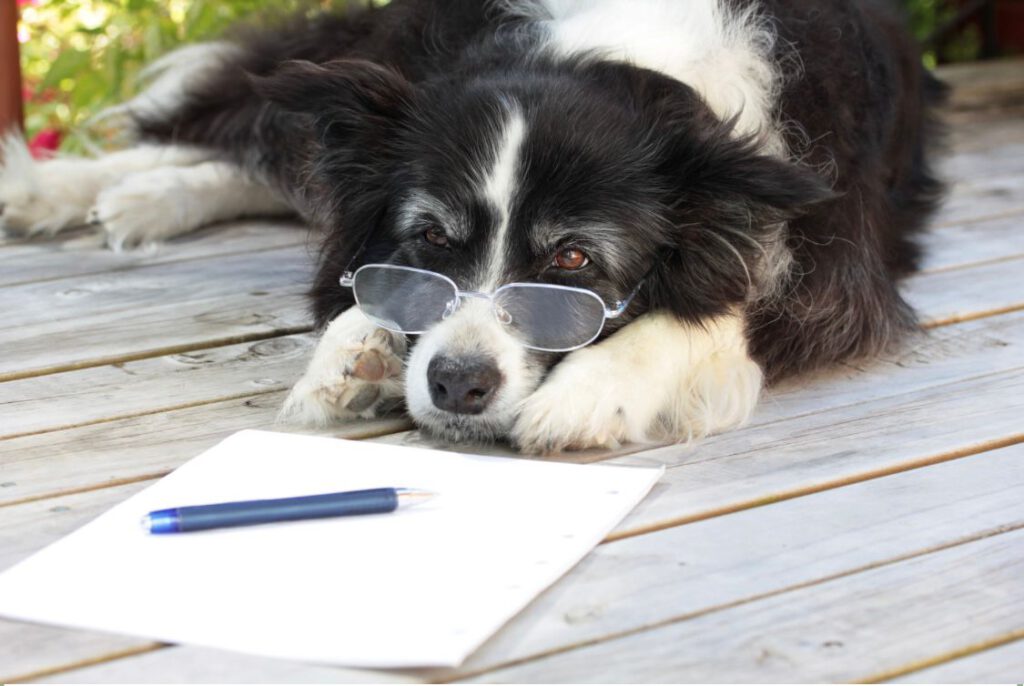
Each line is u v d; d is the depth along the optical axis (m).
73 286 1.58
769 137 1.42
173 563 1.16
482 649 1.12
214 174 1.73
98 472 1.27
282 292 1.57
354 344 1.34
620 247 1.34
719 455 1.30
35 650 1.11
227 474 1.24
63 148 2.15
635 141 1.35
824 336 1.43
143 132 1.81
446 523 1.19
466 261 1.34
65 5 2.25
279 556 1.16
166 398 1.37
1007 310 1.54
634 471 1.25
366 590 1.14
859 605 1.16
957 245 1.69
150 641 1.11
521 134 1.33
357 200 1.40
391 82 1.38
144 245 1.69
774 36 1.46
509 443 1.33
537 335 1.33
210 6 2.14
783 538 1.21
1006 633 1.14
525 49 1.41
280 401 1.37
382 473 1.25
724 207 1.35
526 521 1.20
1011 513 1.24
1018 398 1.38
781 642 1.13
